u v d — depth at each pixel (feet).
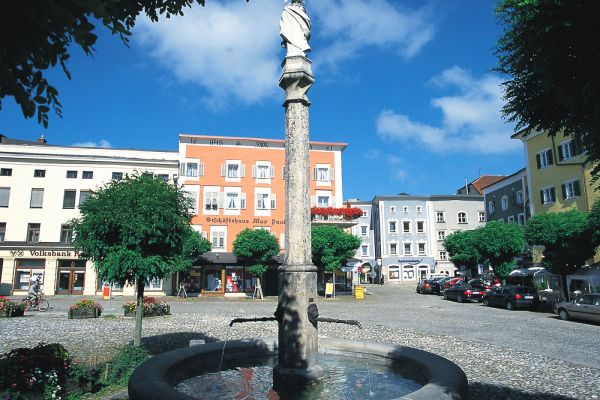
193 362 23.59
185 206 39.06
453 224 207.21
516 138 124.36
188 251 111.75
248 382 21.91
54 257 118.52
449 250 135.03
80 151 127.54
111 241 36.22
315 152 143.13
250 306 92.12
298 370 21.18
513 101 24.89
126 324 57.21
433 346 41.96
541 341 46.62
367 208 225.56
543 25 16.25
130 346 36.35
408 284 198.18
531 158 118.83
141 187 36.81
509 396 24.53
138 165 129.08
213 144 137.59
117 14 11.96
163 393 15.69
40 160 122.72
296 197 23.26
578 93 16.57
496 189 153.58
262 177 139.33
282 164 141.38
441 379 17.92
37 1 8.66
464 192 232.12
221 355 25.41
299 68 24.06
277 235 137.49
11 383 21.39
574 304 66.18
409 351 23.94
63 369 24.11
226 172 137.18
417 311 83.25
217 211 135.33
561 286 86.43
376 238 214.48
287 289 22.20
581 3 15.01
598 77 15.72
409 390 20.07
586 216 80.84
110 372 27.66
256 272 118.32
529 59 18.70
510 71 24.63
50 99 10.03
